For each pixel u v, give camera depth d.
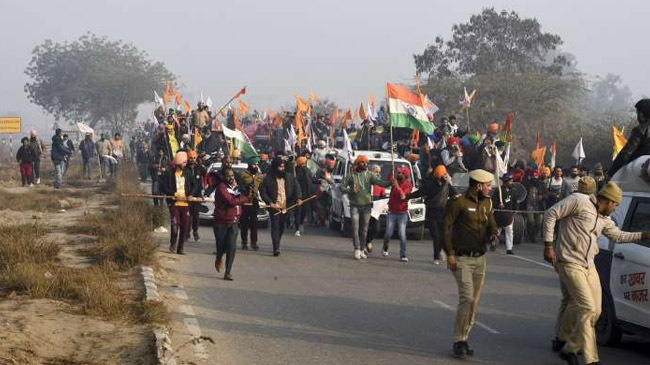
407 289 13.11
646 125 10.06
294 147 27.02
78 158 58.03
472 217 8.80
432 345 9.41
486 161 20.36
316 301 11.85
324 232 21.66
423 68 59.28
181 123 30.11
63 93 96.00
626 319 9.11
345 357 8.77
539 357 8.93
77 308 10.02
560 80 49.66
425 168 24.00
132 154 51.28
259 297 12.02
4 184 32.72
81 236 16.56
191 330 9.64
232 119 35.34
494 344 9.54
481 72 56.91
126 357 8.07
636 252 8.98
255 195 16.64
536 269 15.87
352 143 27.52
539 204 21.72
